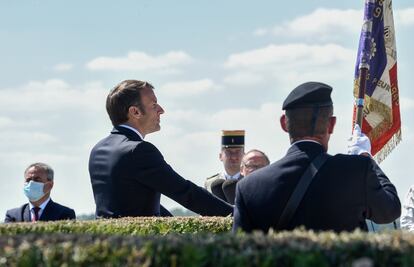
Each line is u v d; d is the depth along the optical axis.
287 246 6.91
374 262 6.74
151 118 11.90
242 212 8.66
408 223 14.16
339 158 8.54
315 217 8.41
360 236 7.20
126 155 11.52
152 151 11.59
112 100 11.91
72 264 6.91
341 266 6.66
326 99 8.66
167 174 11.49
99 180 11.77
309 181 8.45
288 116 8.69
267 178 8.59
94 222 10.78
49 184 14.94
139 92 11.86
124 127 11.87
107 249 6.99
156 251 6.95
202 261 6.81
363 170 8.47
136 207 11.54
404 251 6.73
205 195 11.56
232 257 6.74
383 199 8.48
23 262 6.96
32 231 9.54
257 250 6.88
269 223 8.52
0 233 9.33
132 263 6.91
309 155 8.55
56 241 7.33
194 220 11.46
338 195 8.41
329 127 8.73
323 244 6.91
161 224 11.02
